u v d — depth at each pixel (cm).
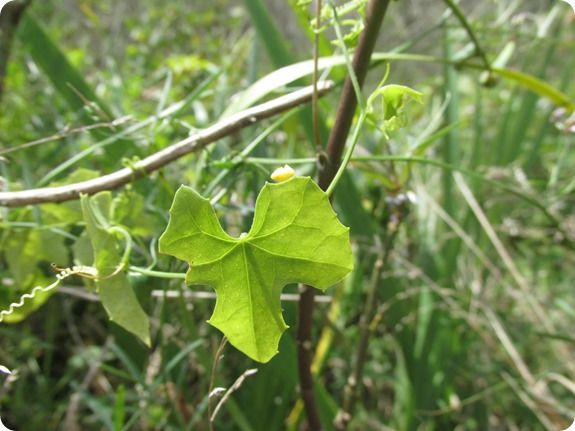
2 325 30
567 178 36
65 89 28
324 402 24
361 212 28
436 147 39
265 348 12
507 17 32
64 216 20
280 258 11
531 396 26
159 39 51
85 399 23
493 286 34
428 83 50
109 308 14
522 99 37
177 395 22
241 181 26
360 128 13
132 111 34
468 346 32
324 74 19
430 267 31
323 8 16
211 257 11
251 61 32
